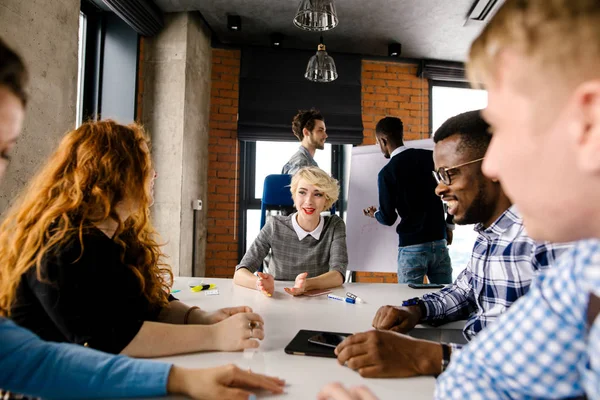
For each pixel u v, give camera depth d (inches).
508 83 10.7
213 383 22.9
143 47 131.8
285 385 25.7
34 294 28.5
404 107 167.6
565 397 14.3
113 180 33.3
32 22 67.6
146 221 41.6
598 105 9.1
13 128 16.6
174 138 129.6
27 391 21.1
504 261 35.3
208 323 39.6
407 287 62.2
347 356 29.0
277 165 162.1
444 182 35.9
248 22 144.0
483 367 16.0
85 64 123.2
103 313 30.1
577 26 9.4
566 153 9.7
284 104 154.3
